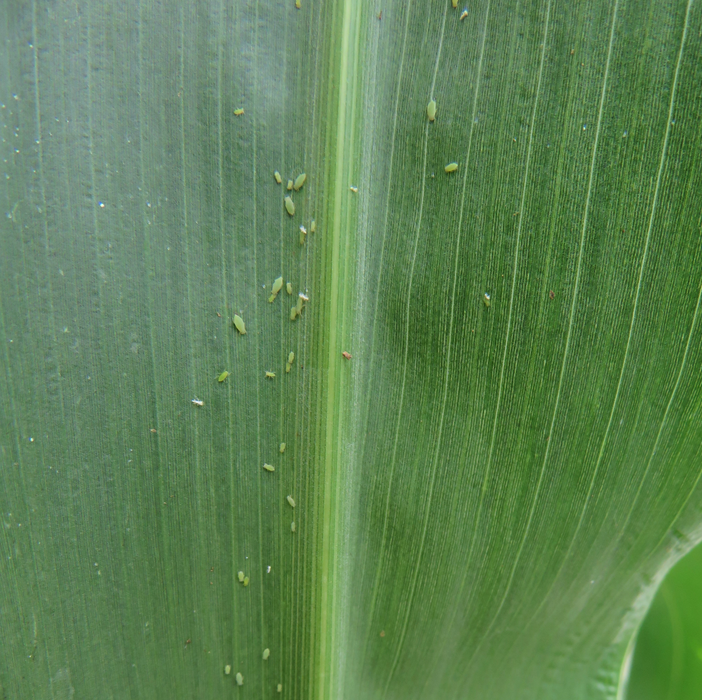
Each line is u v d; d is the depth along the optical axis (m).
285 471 0.11
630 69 0.10
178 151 0.10
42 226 0.10
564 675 0.12
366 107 0.10
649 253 0.10
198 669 0.11
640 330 0.10
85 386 0.10
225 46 0.10
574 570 0.11
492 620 0.12
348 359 0.11
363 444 0.11
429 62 0.10
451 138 0.10
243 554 0.11
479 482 0.11
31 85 0.10
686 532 0.11
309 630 0.11
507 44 0.10
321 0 0.10
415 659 0.12
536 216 0.10
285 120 0.10
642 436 0.11
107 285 0.10
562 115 0.10
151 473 0.11
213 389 0.11
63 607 0.11
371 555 0.11
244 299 0.10
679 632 0.12
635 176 0.10
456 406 0.11
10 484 0.10
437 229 0.10
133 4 0.10
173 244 0.10
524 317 0.10
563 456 0.11
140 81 0.10
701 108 0.10
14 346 0.10
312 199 0.10
